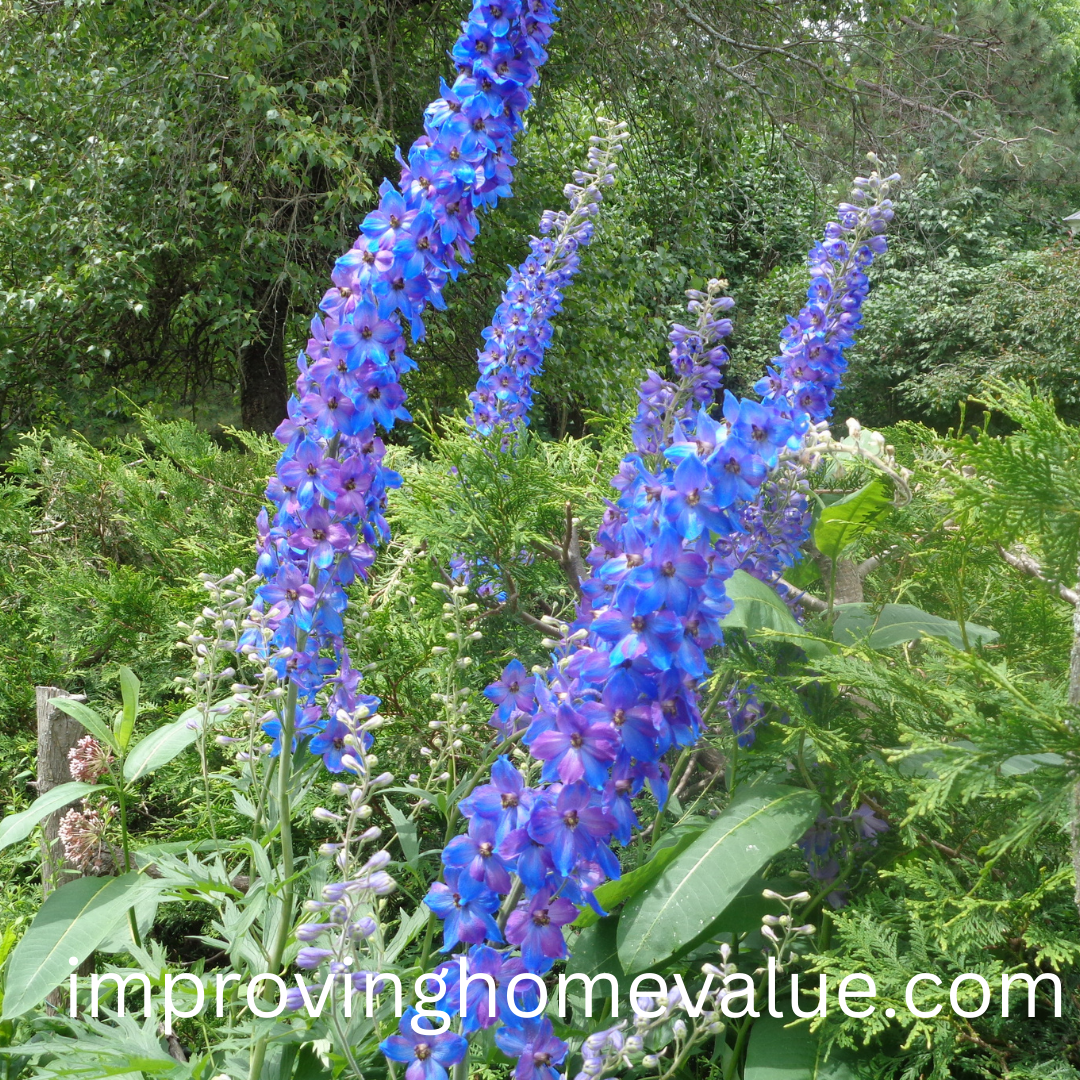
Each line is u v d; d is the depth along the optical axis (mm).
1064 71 11789
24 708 3852
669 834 2107
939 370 17750
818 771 2045
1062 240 17062
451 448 2965
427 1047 1388
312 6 7734
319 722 2082
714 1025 1488
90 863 2367
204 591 3516
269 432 10352
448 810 2096
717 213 13555
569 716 1346
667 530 1368
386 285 1778
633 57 9398
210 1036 2105
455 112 1784
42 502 5516
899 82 11055
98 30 8219
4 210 8125
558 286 3266
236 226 8438
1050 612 1998
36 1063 1955
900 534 2131
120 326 9656
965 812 1839
